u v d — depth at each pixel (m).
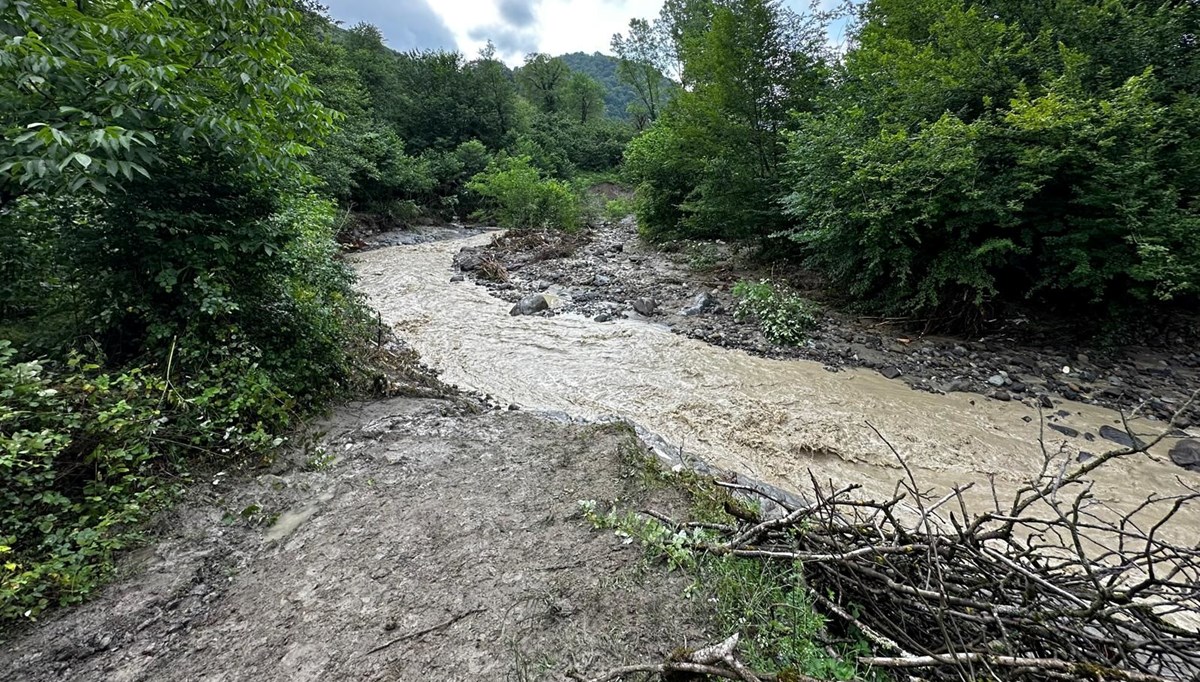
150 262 3.39
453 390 5.85
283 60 3.93
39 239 3.44
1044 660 1.55
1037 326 7.68
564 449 3.69
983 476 4.59
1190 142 6.38
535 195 21.05
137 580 2.39
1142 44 6.95
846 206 8.35
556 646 2.04
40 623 2.11
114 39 2.92
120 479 2.83
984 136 6.96
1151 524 3.82
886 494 4.35
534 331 8.70
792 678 1.64
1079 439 5.09
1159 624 1.71
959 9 7.91
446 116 30.28
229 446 3.42
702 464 4.43
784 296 9.20
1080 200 6.52
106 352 3.60
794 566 2.20
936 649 1.92
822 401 6.03
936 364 7.00
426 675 1.93
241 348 3.79
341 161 16.58
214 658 2.01
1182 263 6.08
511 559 2.56
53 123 2.80
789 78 11.86
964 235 7.28
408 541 2.72
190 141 3.29
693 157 13.99
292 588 2.39
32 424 2.61
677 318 9.23
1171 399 5.74
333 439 3.83
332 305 5.11
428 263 14.61
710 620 2.13
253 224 3.79
